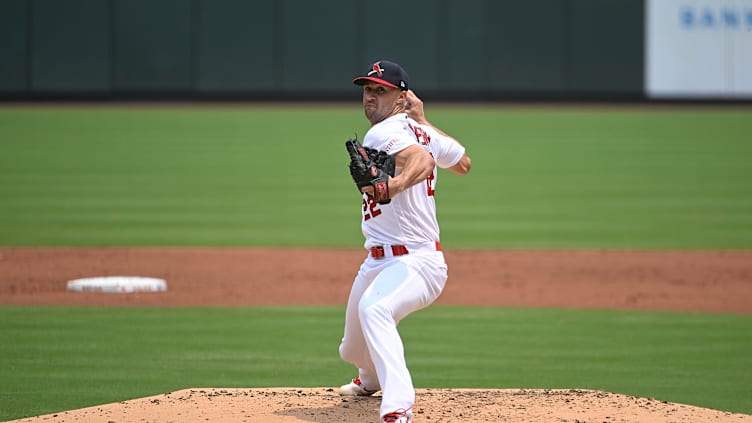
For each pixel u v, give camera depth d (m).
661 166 89.25
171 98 130.75
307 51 130.38
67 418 21.67
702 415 21.86
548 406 22.36
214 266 48.91
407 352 33.19
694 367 31.12
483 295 43.16
